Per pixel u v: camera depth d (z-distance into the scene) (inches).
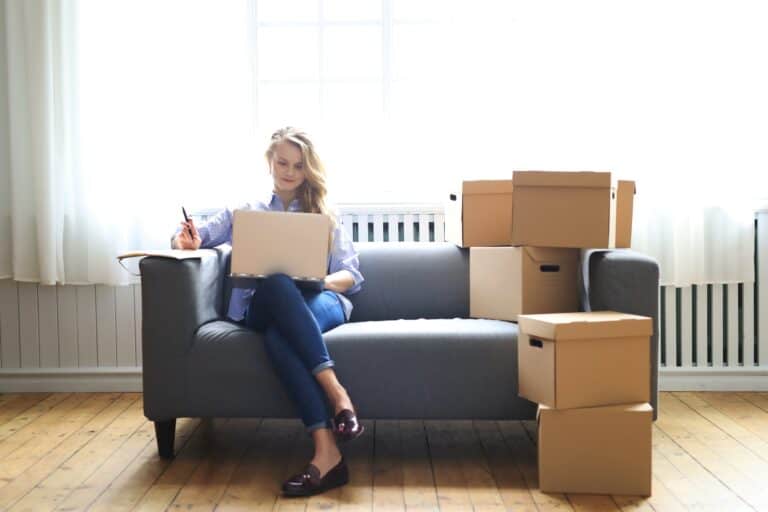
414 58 137.6
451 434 108.8
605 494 83.7
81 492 85.6
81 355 133.3
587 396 84.3
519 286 98.4
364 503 81.9
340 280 103.7
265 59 136.2
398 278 112.6
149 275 94.2
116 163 126.8
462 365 92.4
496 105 126.3
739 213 126.4
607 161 125.0
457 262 112.7
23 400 128.4
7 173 130.6
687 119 124.3
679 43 123.9
